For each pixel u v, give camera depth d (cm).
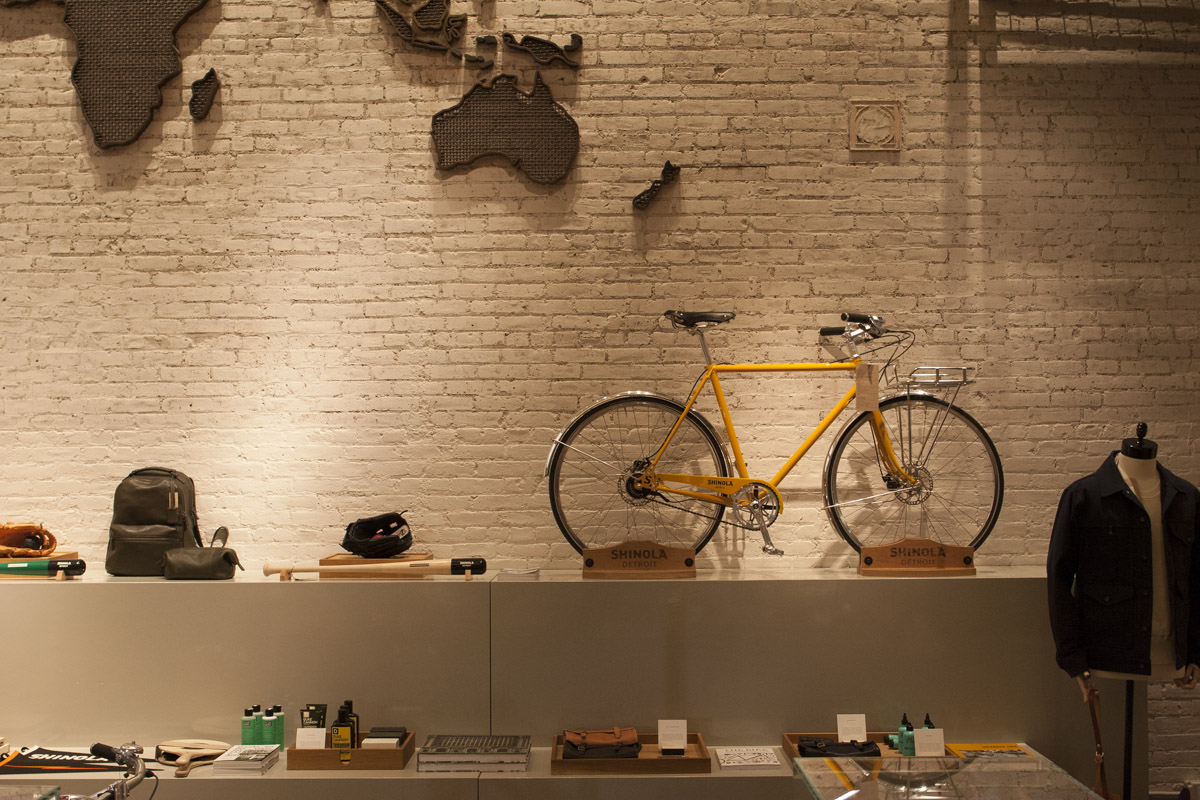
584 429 375
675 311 355
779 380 375
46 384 374
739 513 353
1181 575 272
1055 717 315
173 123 379
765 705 315
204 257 377
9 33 380
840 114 380
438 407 376
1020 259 379
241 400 375
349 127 379
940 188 379
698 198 379
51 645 318
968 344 378
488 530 373
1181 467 374
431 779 290
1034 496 375
